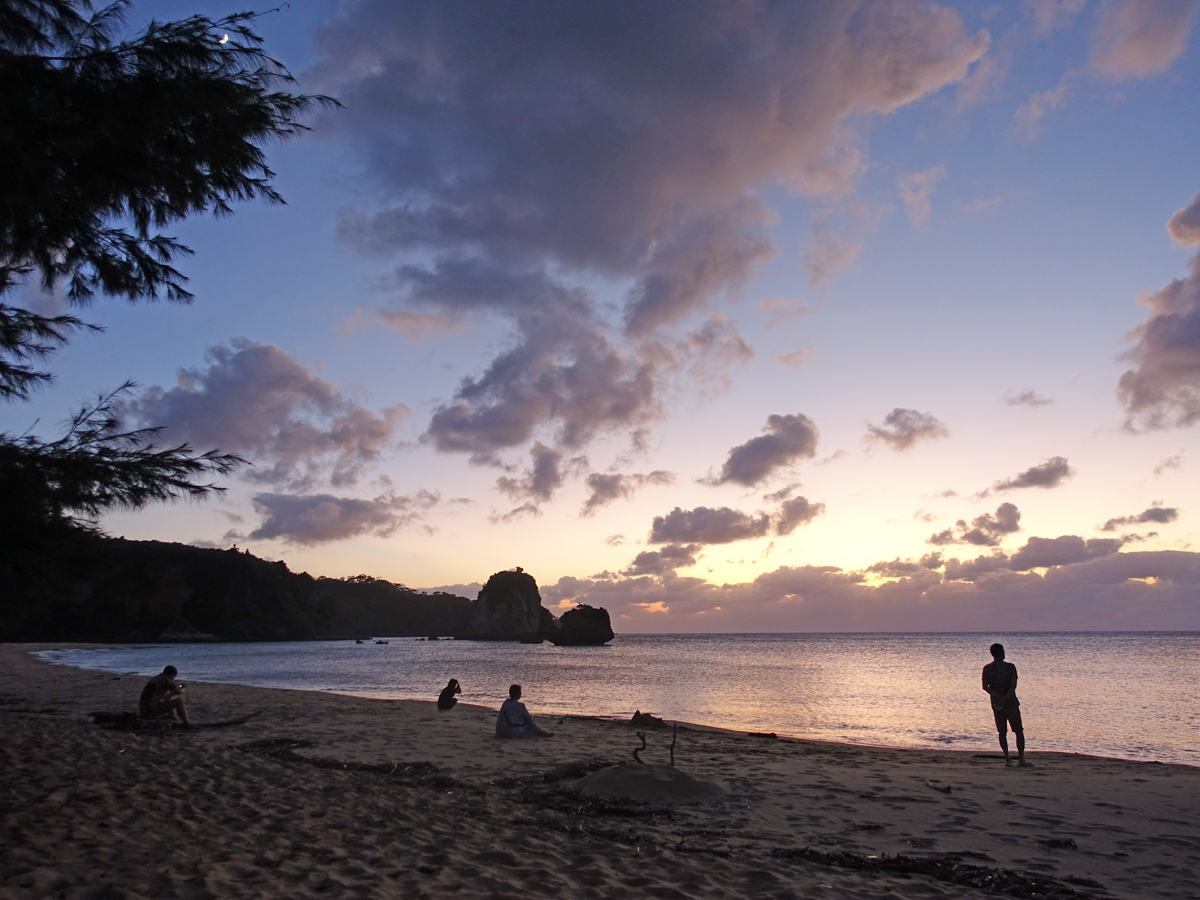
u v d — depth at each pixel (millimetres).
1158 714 24328
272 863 4809
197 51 4285
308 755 11133
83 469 4168
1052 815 7723
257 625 170750
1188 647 116562
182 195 4801
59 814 5711
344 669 57438
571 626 155500
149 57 4164
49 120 4027
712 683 41250
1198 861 5988
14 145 3834
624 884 4797
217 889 4184
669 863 5387
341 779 8336
